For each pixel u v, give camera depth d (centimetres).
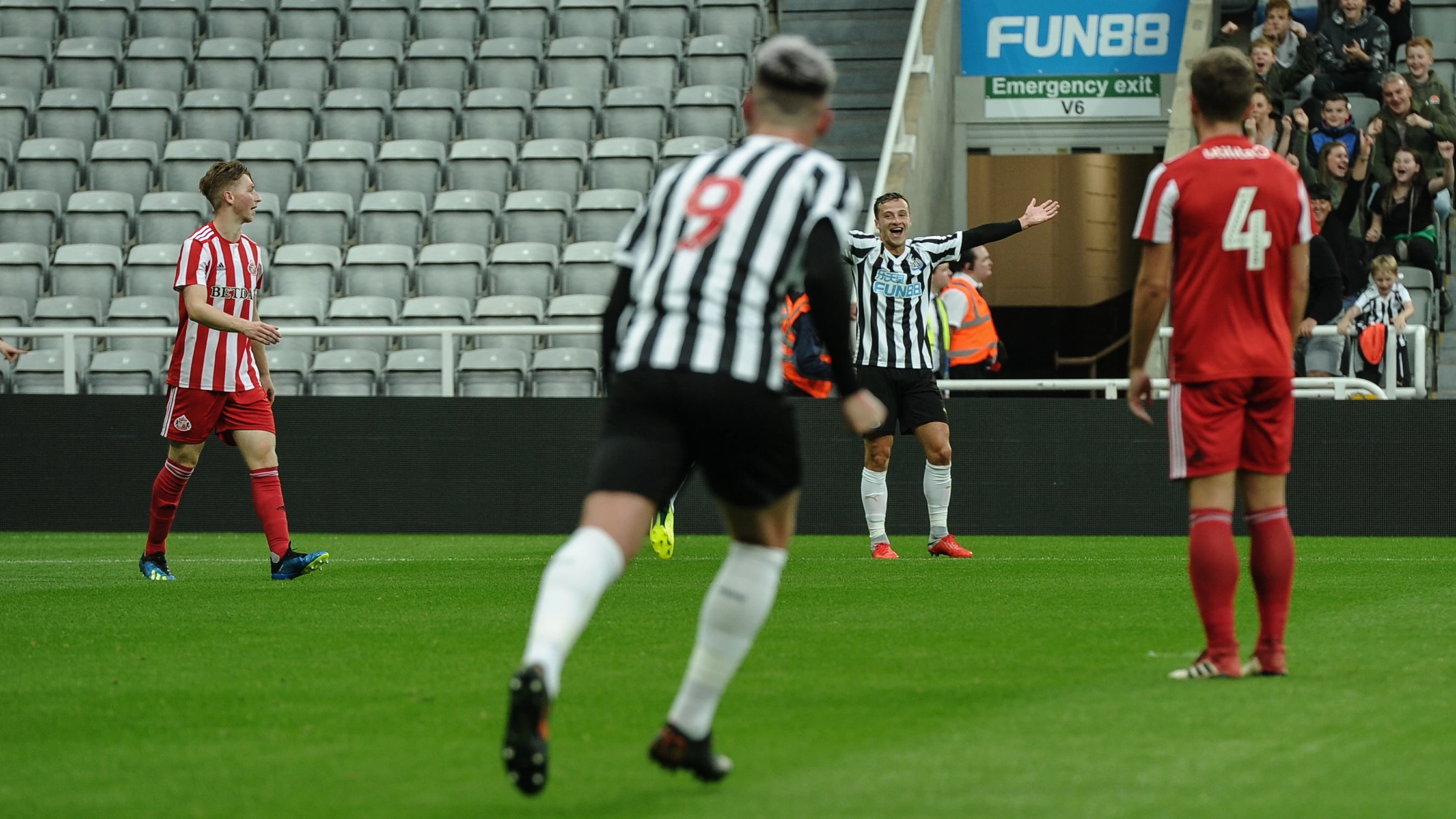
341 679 1573
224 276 2612
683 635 1884
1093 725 1298
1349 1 5028
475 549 3447
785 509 1106
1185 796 1052
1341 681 1506
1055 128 5994
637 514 1045
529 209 4869
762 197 1073
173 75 5647
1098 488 3828
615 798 1062
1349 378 3891
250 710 1405
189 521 4034
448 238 4872
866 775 1123
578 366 4331
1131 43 5941
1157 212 1527
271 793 1085
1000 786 1085
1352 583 2497
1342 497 3753
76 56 5675
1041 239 6669
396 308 4584
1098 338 6769
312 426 4016
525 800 1057
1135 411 1588
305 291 4691
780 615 2078
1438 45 5397
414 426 3997
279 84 5606
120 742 1263
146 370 4441
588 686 1511
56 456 4062
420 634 1925
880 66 5725
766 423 1059
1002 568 2836
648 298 1078
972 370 3900
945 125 5797
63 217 5078
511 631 1952
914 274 3070
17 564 3061
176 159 5188
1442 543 3497
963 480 3869
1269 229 1505
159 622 2052
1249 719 1316
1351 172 4475
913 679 1539
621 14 5791
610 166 5134
